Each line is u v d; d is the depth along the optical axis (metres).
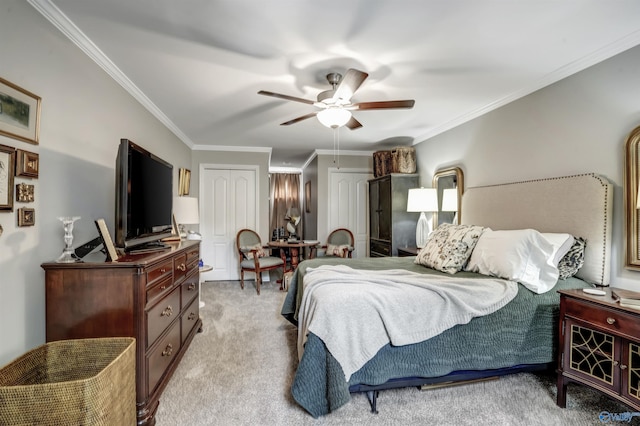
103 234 1.66
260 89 2.74
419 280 2.05
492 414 1.74
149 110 3.10
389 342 1.75
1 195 1.37
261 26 1.82
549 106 2.52
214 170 5.25
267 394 1.93
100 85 2.19
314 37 1.93
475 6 1.65
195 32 1.88
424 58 2.20
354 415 1.73
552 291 2.05
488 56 2.18
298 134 4.40
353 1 1.60
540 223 2.53
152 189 2.33
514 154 2.88
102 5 1.63
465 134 3.56
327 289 1.89
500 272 2.19
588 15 1.73
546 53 2.15
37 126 1.58
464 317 1.84
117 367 1.30
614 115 2.07
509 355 1.93
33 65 1.56
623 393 1.57
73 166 1.90
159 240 2.68
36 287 1.58
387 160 4.79
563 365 1.83
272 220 8.05
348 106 2.38
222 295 4.32
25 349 1.51
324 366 1.68
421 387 1.98
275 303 3.94
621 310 1.57
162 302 1.89
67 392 1.12
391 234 4.43
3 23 1.38
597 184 2.10
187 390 1.97
